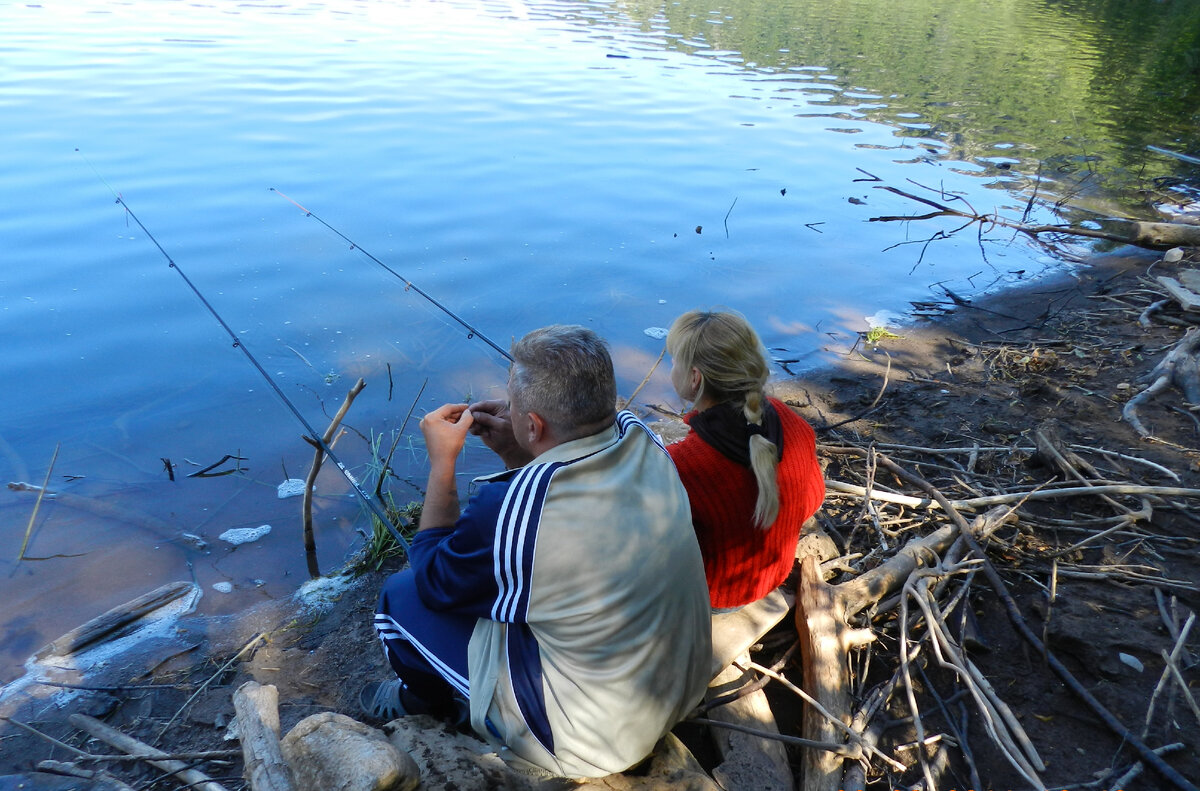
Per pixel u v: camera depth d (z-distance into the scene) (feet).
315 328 18.08
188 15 52.95
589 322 18.94
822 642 8.96
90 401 15.26
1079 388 15.88
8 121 30.30
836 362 17.79
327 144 29.81
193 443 14.38
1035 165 32.32
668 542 6.44
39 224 22.11
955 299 21.17
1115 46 56.85
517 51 48.01
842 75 46.42
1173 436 13.83
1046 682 9.09
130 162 26.91
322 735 6.72
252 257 21.04
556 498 6.23
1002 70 48.96
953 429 14.74
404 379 16.49
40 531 12.17
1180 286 20.52
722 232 24.47
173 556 11.84
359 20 54.80
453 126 32.94
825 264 22.86
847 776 7.90
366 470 13.93
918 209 27.30
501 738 6.92
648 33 56.13
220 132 30.48
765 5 71.10
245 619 10.62
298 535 12.39
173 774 8.14
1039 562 10.78
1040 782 7.72
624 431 6.82
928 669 9.33
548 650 6.59
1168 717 8.45
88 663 9.81
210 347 17.17
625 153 30.96
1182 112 40.73
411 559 7.11
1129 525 11.32
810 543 10.51
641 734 6.63
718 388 8.05
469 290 20.07
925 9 71.72
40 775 8.14
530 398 6.50
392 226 23.40
